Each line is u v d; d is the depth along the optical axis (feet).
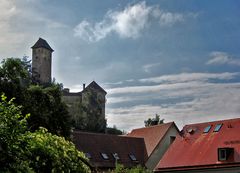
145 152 183.42
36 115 119.75
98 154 170.60
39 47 436.35
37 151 39.29
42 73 431.84
